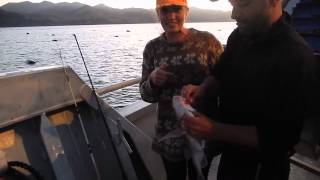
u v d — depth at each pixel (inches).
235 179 70.6
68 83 88.8
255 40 61.6
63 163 79.2
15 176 68.9
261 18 58.8
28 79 78.2
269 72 58.4
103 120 92.4
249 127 61.2
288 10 172.4
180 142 93.0
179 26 89.2
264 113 59.5
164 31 93.7
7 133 73.2
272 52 58.9
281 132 57.6
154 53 96.2
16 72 77.8
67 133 85.2
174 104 80.3
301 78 54.5
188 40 91.1
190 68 91.0
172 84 92.3
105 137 93.9
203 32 94.0
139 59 3380.9
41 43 6756.9
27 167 69.4
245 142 60.9
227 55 71.6
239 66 65.5
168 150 94.8
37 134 78.3
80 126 89.4
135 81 142.1
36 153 76.4
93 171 86.6
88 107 94.0
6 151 71.7
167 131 95.3
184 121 69.3
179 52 91.2
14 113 73.2
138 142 107.0
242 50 65.9
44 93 81.1
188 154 93.6
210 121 64.5
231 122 68.8
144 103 163.5
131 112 148.3
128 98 1070.4
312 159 135.7
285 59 56.4
